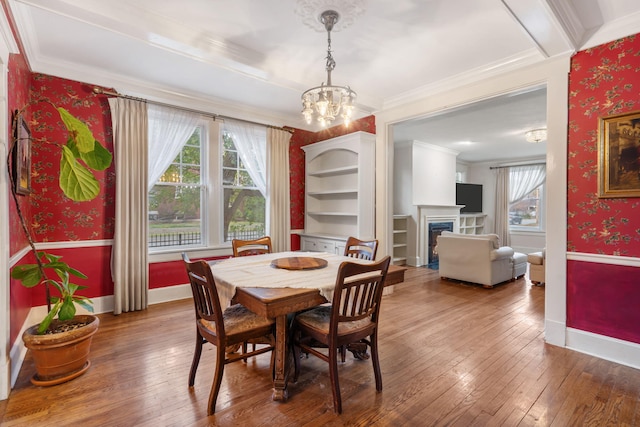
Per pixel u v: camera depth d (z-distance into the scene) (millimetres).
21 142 2355
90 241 3291
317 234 4922
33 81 2988
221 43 2650
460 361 2395
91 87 3262
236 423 1690
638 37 2285
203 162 4117
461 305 3785
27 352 2461
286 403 1866
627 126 2324
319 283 1883
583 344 2545
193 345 2623
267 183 4547
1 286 1869
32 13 2256
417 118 3891
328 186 5141
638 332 2312
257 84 3549
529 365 2332
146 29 2279
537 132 5207
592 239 2510
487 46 2719
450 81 3391
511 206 8602
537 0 1909
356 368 2291
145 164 3492
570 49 2525
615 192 2381
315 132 5262
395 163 6820
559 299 2658
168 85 3592
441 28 2453
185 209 3988
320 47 2756
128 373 2182
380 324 3168
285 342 1913
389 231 4332
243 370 2254
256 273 2133
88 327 2168
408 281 5031
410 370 2260
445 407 1838
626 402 1891
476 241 4633
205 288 1818
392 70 3205
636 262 2307
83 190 2039
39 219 3027
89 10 2047
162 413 1765
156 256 3715
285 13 2277
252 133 4422
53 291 3086
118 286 3311
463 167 8930
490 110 4438
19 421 1688
